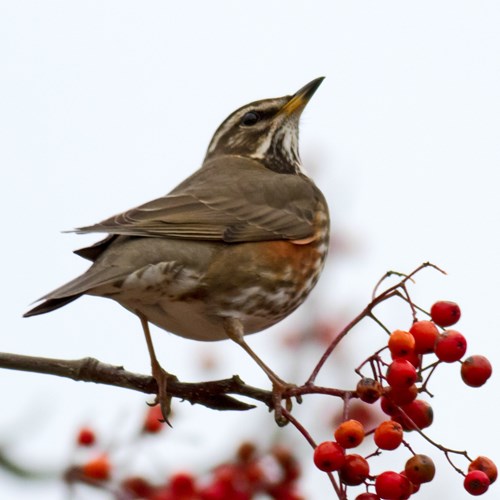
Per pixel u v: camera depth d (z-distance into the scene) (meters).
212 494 9.86
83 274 10.81
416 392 8.50
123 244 11.43
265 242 12.52
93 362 10.63
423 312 9.00
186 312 11.81
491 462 8.36
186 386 10.54
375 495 8.26
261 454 10.16
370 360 8.61
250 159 14.78
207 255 11.90
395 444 8.25
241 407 10.35
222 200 12.66
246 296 12.09
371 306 9.05
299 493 10.08
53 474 8.07
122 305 11.77
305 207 13.30
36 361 10.55
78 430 9.73
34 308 9.91
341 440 8.20
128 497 9.40
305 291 12.98
